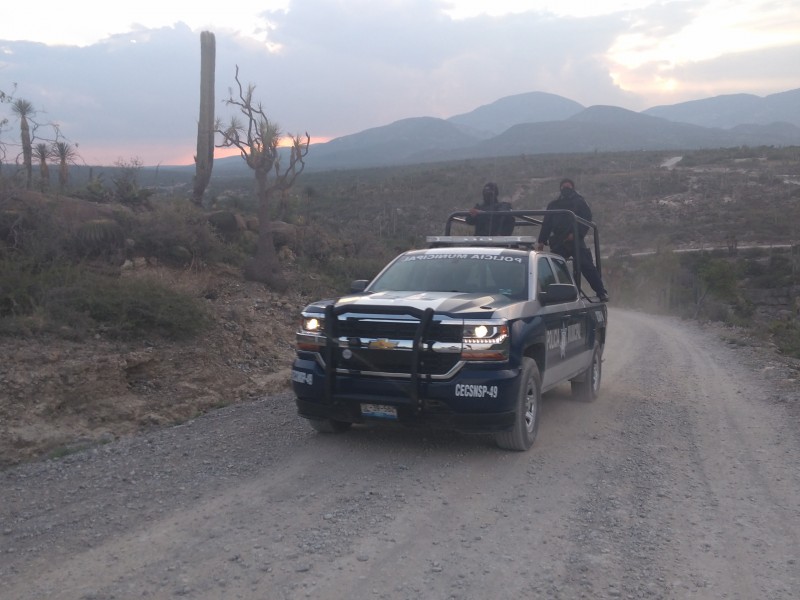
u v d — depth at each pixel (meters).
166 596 4.29
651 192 86.94
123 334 10.45
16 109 14.16
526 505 5.94
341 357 7.14
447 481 6.49
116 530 5.33
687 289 48.75
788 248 61.03
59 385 8.89
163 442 7.83
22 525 5.48
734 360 16.47
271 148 15.14
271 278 15.12
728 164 105.38
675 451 7.87
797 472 7.15
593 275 10.95
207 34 17.73
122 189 16.09
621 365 15.12
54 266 11.05
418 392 6.87
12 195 11.80
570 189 11.05
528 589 4.46
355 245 21.56
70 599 4.26
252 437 7.95
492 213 10.68
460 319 6.86
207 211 18.09
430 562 4.80
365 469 6.80
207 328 11.88
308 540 5.12
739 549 5.19
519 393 7.10
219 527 5.36
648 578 4.68
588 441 8.11
